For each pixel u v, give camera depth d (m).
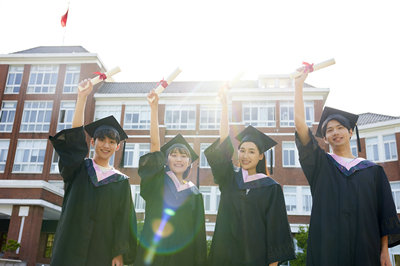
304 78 4.32
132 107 25.44
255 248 4.21
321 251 3.86
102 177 4.35
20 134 25.31
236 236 4.29
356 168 4.15
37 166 24.64
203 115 25.09
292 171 22.59
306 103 23.86
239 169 4.82
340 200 3.99
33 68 26.95
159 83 4.59
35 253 18.00
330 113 4.67
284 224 4.38
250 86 26.69
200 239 4.48
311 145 4.27
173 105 25.33
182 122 24.92
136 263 4.30
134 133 24.61
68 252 3.94
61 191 20.27
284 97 24.36
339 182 4.10
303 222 21.48
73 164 4.20
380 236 3.97
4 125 25.77
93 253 4.01
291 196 22.20
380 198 4.04
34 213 18.22
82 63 26.53
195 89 27.19
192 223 4.52
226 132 4.68
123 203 4.36
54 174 24.30
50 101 26.08
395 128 22.06
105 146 4.48
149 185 4.62
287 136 23.39
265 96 24.47
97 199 4.23
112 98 25.50
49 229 23.42
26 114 25.89
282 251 4.23
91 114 25.19
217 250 4.30
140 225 16.28
